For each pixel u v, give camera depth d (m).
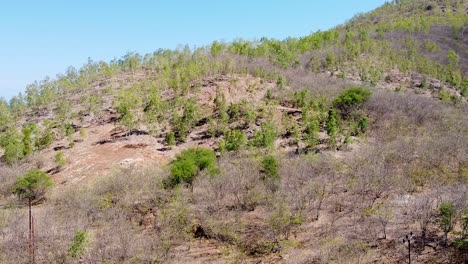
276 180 25.53
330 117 37.84
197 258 20.23
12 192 30.38
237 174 26.41
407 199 23.14
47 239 20.09
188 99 46.19
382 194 24.64
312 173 26.98
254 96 48.62
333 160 29.77
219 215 23.53
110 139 41.38
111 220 22.77
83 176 33.56
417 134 36.66
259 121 42.56
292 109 45.50
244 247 21.16
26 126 46.47
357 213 22.69
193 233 22.72
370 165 26.97
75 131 44.81
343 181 26.59
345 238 20.06
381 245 19.27
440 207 19.50
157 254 19.06
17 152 37.78
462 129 36.19
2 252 19.53
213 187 25.25
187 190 26.30
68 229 21.25
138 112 46.34
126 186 26.61
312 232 21.56
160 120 43.84
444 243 18.59
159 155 37.16
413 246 18.75
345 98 42.47
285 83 51.81
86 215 23.56
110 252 18.70
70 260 18.44
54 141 42.66
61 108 50.56
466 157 27.66
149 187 26.69
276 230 21.31
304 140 36.62
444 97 52.16
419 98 46.94
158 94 48.25
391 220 21.28
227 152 34.38
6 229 22.14
